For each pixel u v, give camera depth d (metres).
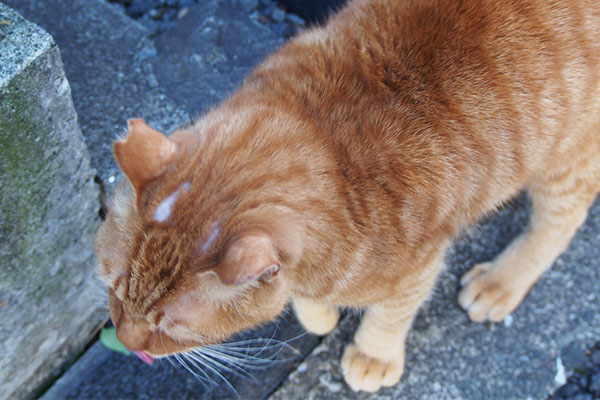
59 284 0.68
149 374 0.72
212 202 0.54
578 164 0.69
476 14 0.61
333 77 0.60
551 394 0.72
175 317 0.55
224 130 0.57
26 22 0.59
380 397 0.71
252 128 0.57
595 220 0.78
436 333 0.73
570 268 0.76
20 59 0.57
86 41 0.79
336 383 0.72
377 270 0.60
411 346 0.73
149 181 0.55
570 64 0.62
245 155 0.56
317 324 0.72
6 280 0.63
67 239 0.66
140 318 0.57
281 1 0.90
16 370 0.69
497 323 0.74
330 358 0.72
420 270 0.63
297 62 0.62
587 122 0.65
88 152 0.68
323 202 0.56
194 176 0.55
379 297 0.63
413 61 0.60
